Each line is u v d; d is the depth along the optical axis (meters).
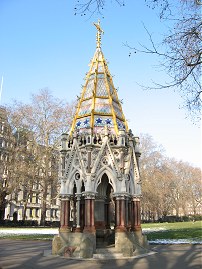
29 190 51.41
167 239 29.67
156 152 71.50
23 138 51.75
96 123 22.20
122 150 21.23
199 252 20.50
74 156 21.41
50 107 49.88
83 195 20.16
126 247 18.14
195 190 98.31
